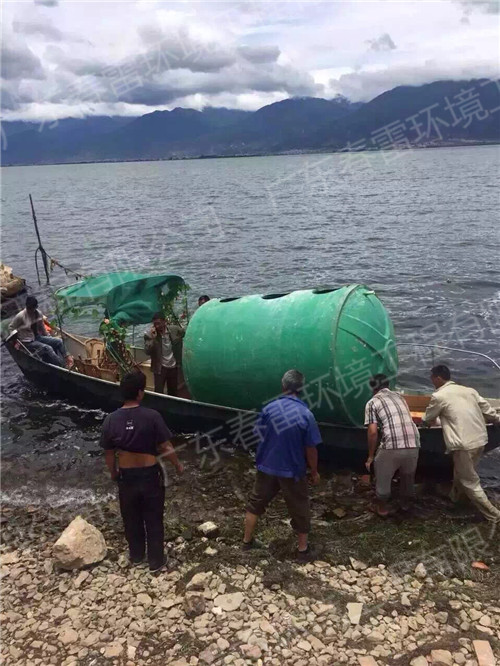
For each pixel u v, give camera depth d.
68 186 97.44
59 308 11.34
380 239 28.25
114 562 6.42
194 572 6.13
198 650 5.05
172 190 72.50
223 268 23.55
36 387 12.21
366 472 8.32
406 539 6.59
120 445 5.88
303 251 26.30
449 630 5.18
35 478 8.78
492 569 6.03
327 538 6.69
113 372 11.14
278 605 5.56
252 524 6.38
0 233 38.06
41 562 6.54
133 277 11.13
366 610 5.46
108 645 5.19
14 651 5.19
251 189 66.69
